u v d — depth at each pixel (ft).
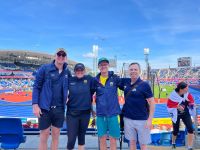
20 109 17.98
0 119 7.87
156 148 9.61
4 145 7.93
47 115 6.40
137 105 6.84
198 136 10.55
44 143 6.44
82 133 7.14
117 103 7.00
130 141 7.06
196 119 9.82
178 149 9.45
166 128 11.90
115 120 6.93
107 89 6.92
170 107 9.48
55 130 6.57
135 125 6.90
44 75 6.40
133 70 6.80
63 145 9.41
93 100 7.57
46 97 6.34
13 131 7.93
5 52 87.35
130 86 6.89
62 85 6.49
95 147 9.39
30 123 11.31
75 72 6.90
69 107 7.00
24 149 8.85
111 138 7.02
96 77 7.04
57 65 6.44
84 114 7.03
